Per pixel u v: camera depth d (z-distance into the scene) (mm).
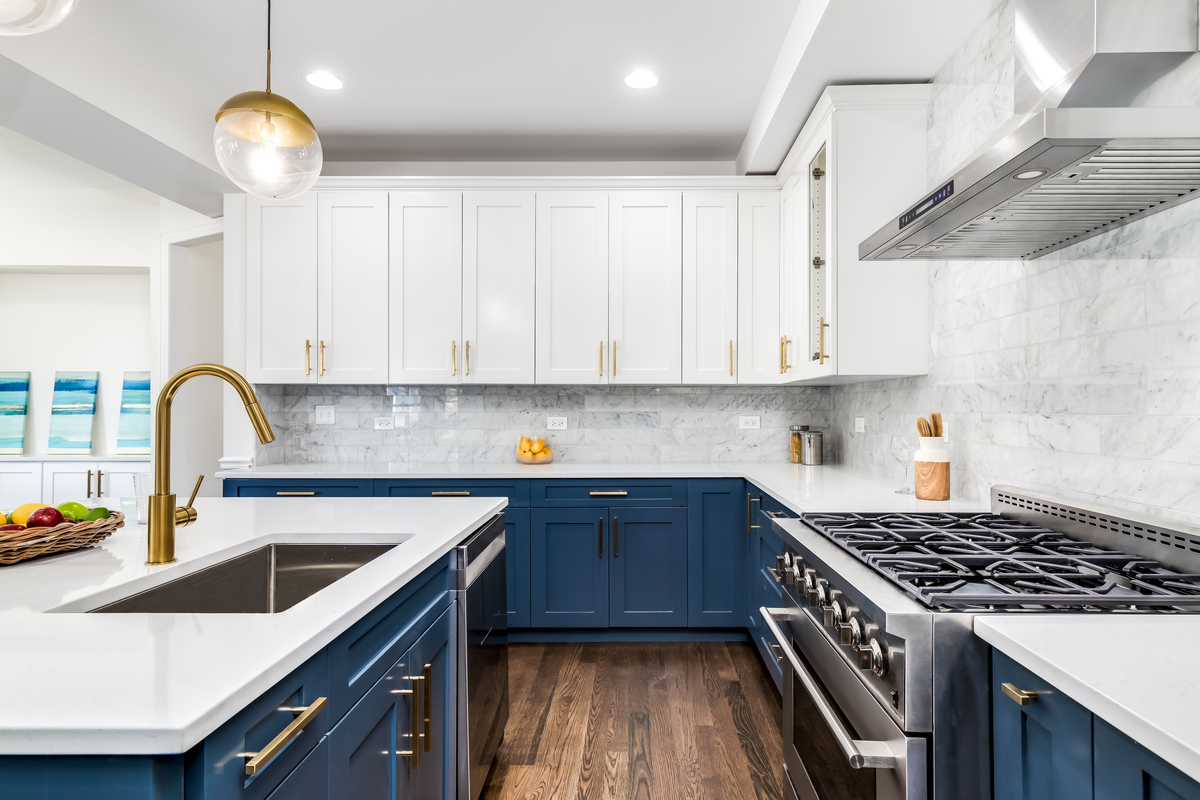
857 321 2391
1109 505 1449
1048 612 981
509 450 3617
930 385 2375
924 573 1156
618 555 3064
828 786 1322
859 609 1150
